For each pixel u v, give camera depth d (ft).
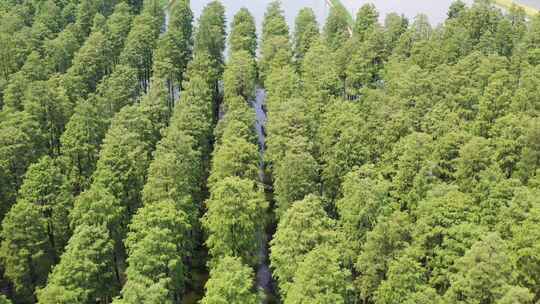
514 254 240.12
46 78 433.07
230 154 307.78
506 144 318.86
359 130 341.41
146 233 254.68
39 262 275.18
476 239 236.43
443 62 444.96
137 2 641.81
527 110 349.20
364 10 556.51
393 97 372.38
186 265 296.92
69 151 346.33
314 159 320.29
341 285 222.69
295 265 242.99
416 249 241.76
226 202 266.16
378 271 244.42
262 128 451.53
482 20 512.63
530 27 500.74
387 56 495.41
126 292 215.51
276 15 561.02
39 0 580.30
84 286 242.37
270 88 428.97
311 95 399.24
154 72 450.71
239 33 520.01
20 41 460.55
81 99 390.42
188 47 558.15
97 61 460.55
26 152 334.03
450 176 308.81
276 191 315.78
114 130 331.36
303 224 246.68
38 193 289.12
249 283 220.23
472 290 209.97
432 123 348.59
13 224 267.80
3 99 406.41
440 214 249.96
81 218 277.64
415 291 226.38
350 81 457.27
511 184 277.03
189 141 331.77
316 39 505.25
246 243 272.31
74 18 568.82
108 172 300.20
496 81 366.22
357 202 262.88
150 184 286.66
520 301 199.00
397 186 302.86
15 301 281.95
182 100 391.45
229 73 428.97
